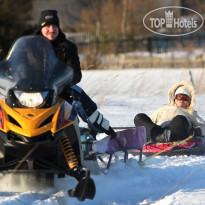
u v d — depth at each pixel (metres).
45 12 17.84
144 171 19.53
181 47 100.88
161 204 14.90
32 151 14.95
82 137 18.98
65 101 15.96
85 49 97.25
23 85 15.17
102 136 26.56
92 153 18.67
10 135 14.85
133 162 20.64
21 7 92.19
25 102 14.95
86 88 45.44
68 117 15.34
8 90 15.27
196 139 24.20
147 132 24.59
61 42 17.88
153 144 24.08
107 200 15.45
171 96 26.45
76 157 16.52
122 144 19.62
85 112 18.50
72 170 15.42
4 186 16.36
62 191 16.19
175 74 65.44
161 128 24.39
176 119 24.30
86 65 75.19
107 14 127.12
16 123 14.84
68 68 16.16
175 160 22.45
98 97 42.44
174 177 18.77
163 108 26.38
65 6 140.88
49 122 14.86
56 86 15.57
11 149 15.37
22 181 16.33
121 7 128.12
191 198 15.46
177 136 24.11
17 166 15.22
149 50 99.00
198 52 91.81
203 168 20.45
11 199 14.74
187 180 18.31
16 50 16.25
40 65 15.74
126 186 17.34
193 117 25.45
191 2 138.50
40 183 16.20
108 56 88.44
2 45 79.75
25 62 15.78
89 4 138.50
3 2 86.62
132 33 105.94
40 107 14.95
